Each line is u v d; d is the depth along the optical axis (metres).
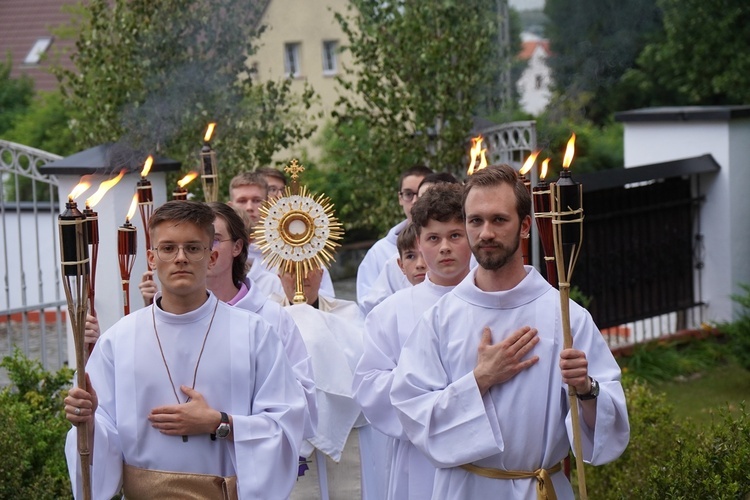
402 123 21.36
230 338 8.88
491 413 8.71
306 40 38.00
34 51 52.72
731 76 33.59
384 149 21.53
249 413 8.89
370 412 9.90
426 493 9.91
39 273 17.89
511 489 8.76
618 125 42.91
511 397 8.70
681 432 11.88
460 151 21.25
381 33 21.14
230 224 10.57
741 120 24.58
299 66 38.03
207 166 12.73
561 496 8.88
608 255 22.78
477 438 8.62
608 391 8.54
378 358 10.07
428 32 20.83
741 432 10.85
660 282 23.94
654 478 10.85
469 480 8.88
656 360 22.16
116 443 8.75
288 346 10.30
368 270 15.85
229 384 8.80
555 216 8.08
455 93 21.11
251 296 10.47
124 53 20.08
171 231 8.63
